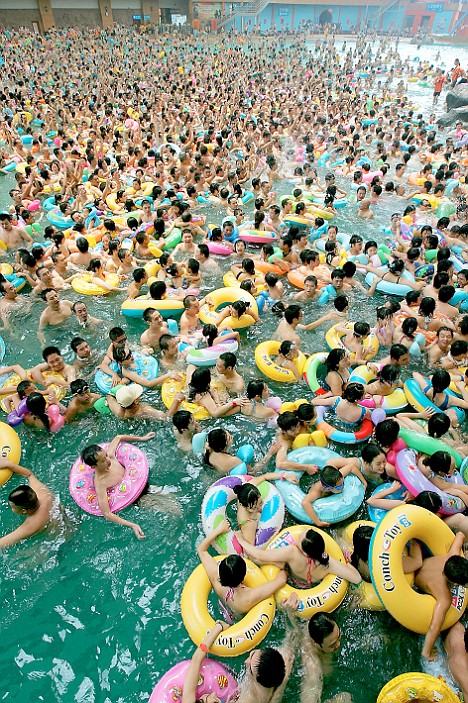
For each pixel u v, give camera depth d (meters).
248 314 7.76
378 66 36.72
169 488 5.31
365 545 4.12
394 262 8.74
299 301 8.63
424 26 56.75
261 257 9.70
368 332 6.82
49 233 9.86
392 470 5.03
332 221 11.88
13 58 31.75
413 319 7.00
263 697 3.40
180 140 17.55
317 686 3.70
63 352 7.38
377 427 5.07
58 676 3.87
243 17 54.00
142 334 7.54
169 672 3.66
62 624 4.19
